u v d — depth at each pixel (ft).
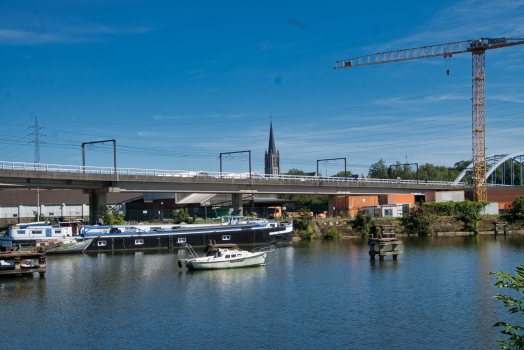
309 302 132.16
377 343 99.66
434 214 350.84
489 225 337.72
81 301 136.98
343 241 284.41
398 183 417.08
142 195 389.19
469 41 433.07
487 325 109.50
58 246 231.09
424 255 216.13
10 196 380.78
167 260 208.54
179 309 127.44
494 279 157.38
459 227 327.67
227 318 118.52
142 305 131.85
